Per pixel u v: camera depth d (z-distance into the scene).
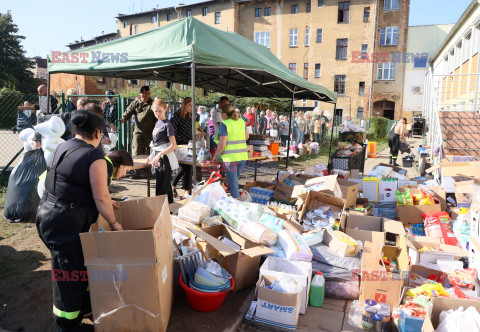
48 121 4.18
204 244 3.20
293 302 2.62
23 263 3.52
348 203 4.99
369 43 30.34
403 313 2.46
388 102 32.25
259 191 5.20
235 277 3.05
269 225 3.66
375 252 3.26
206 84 8.73
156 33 4.82
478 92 13.36
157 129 4.52
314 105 32.44
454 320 2.09
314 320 2.82
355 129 9.53
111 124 7.16
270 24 33.28
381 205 5.34
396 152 11.59
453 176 5.58
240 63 4.94
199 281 2.73
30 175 4.66
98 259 2.09
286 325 2.67
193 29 4.57
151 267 2.10
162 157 4.46
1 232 4.33
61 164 2.17
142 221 2.82
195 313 2.73
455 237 3.96
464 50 17.31
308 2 31.92
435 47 30.33
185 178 5.96
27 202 4.63
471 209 3.26
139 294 2.14
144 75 7.34
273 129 13.59
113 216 2.27
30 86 38.41
